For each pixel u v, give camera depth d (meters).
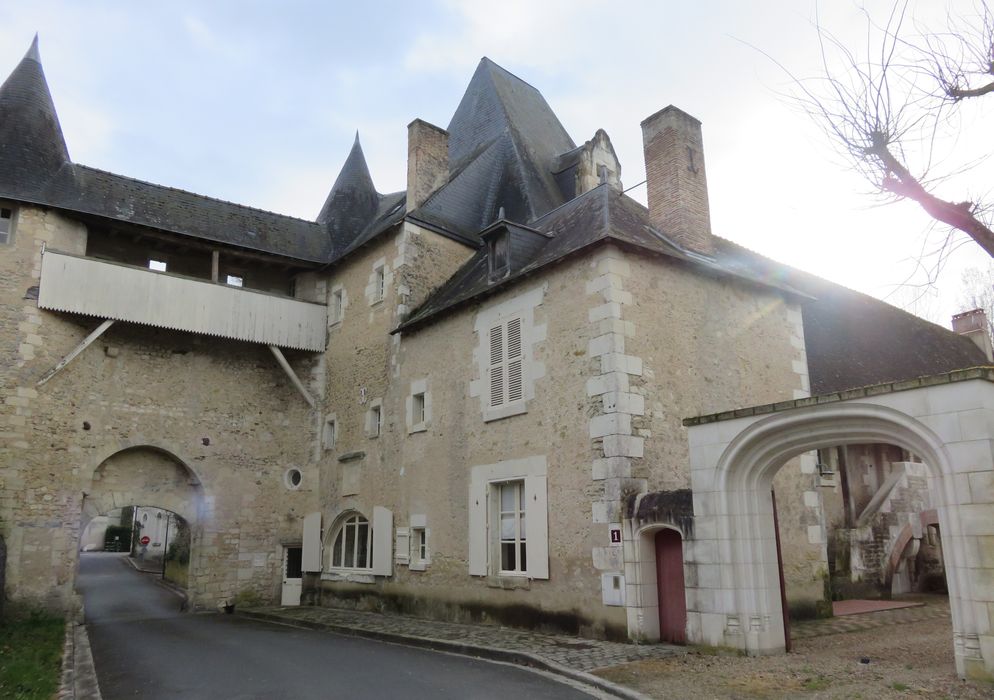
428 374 12.23
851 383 13.21
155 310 13.30
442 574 11.19
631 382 9.04
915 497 14.04
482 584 10.40
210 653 8.77
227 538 14.15
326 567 14.18
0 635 9.84
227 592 14.01
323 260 15.66
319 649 8.86
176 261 14.87
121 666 8.11
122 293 13.03
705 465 7.68
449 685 6.46
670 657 7.25
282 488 14.89
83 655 8.94
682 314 9.99
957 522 5.76
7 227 12.59
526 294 10.46
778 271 15.07
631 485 8.68
